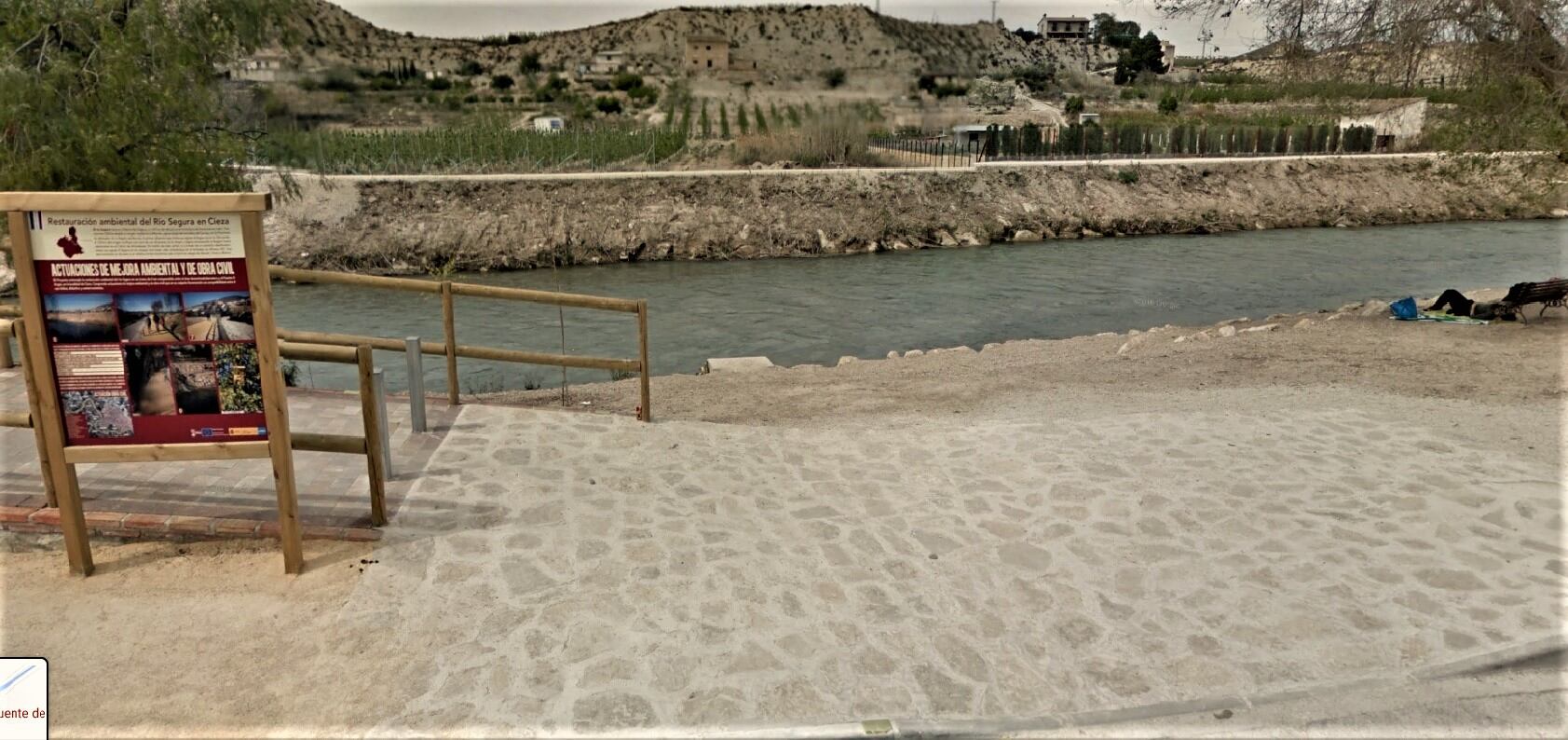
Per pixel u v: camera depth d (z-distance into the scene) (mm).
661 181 36875
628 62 82688
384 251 31891
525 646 4273
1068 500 6254
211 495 5539
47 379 4492
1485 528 5707
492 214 33969
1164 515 5957
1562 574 5086
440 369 16469
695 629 4465
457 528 5402
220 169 13039
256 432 4668
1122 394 9602
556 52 87312
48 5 11125
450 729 3689
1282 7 12984
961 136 51031
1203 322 22031
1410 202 45125
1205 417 8289
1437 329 12922
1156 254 34375
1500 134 13484
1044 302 24812
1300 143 51438
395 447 6625
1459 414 8258
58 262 4332
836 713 3855
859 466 6980
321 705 3822
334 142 37156
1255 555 5367
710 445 7297
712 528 5629
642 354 7875
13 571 4840
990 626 4594
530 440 7016
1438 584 4992
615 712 3814
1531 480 6469
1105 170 43750
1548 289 13203
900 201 38469
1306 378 9969
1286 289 26281
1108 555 5395
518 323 21672
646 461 6773
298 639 4270
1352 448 7250
